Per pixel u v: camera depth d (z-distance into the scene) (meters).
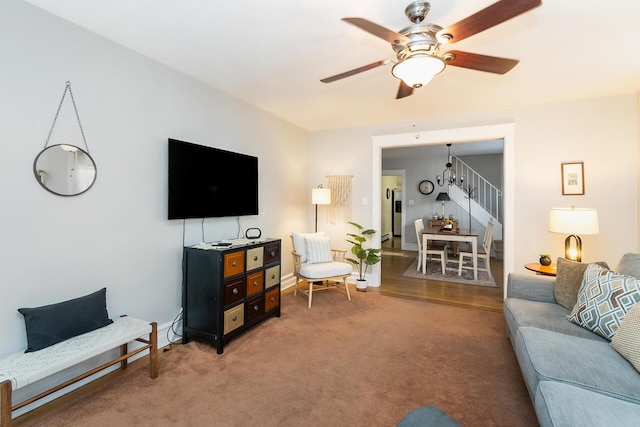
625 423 1.05
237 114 3.48
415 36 1.65
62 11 1.91
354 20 1.50
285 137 4.40
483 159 7.69
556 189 3.57
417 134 4.28
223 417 1.74
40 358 1.64
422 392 1.98
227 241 3.15
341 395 1.94
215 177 3.11
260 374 2.18
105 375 2.17
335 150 4.84
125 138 2.36
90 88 2.14
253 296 2.93
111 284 2.28
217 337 2.53
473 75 2.84
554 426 1.11
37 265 1.87
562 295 2.28
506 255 3.79
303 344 2.65
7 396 1.41
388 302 3.79
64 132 2.00
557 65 2.63
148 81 2.52
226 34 2.18
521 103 3.62
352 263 4.74
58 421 1.70
